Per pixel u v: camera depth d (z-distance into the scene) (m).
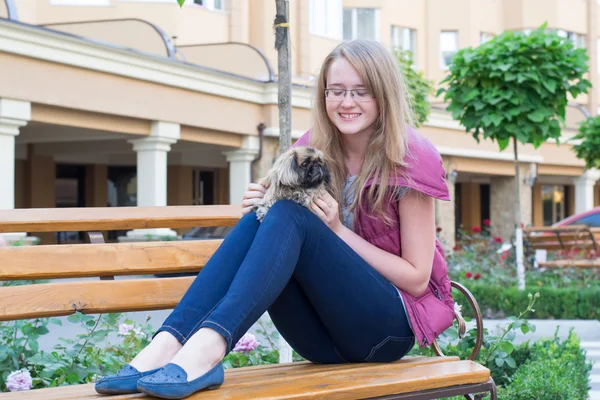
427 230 2.93
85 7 18.19
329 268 2.71
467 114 9.51
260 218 2.72
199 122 14.45
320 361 3.01
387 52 3.05
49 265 3.02
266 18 20.70
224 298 2.51
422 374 2.67
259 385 2.50
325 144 3.09
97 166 21.41
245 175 15.91
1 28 10.52
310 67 21.47
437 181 2.92
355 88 2.97
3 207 10.95
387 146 2.92
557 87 9.05
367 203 2.96
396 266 2.87
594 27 30.53
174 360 2.38
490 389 2.77
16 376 3.34
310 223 2.68
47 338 7.20
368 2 25.09
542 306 9.41
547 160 24.34
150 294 3.14
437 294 3.05
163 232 15.02
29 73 11.16
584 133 15.64
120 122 13.11
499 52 8.97
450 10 27.31
